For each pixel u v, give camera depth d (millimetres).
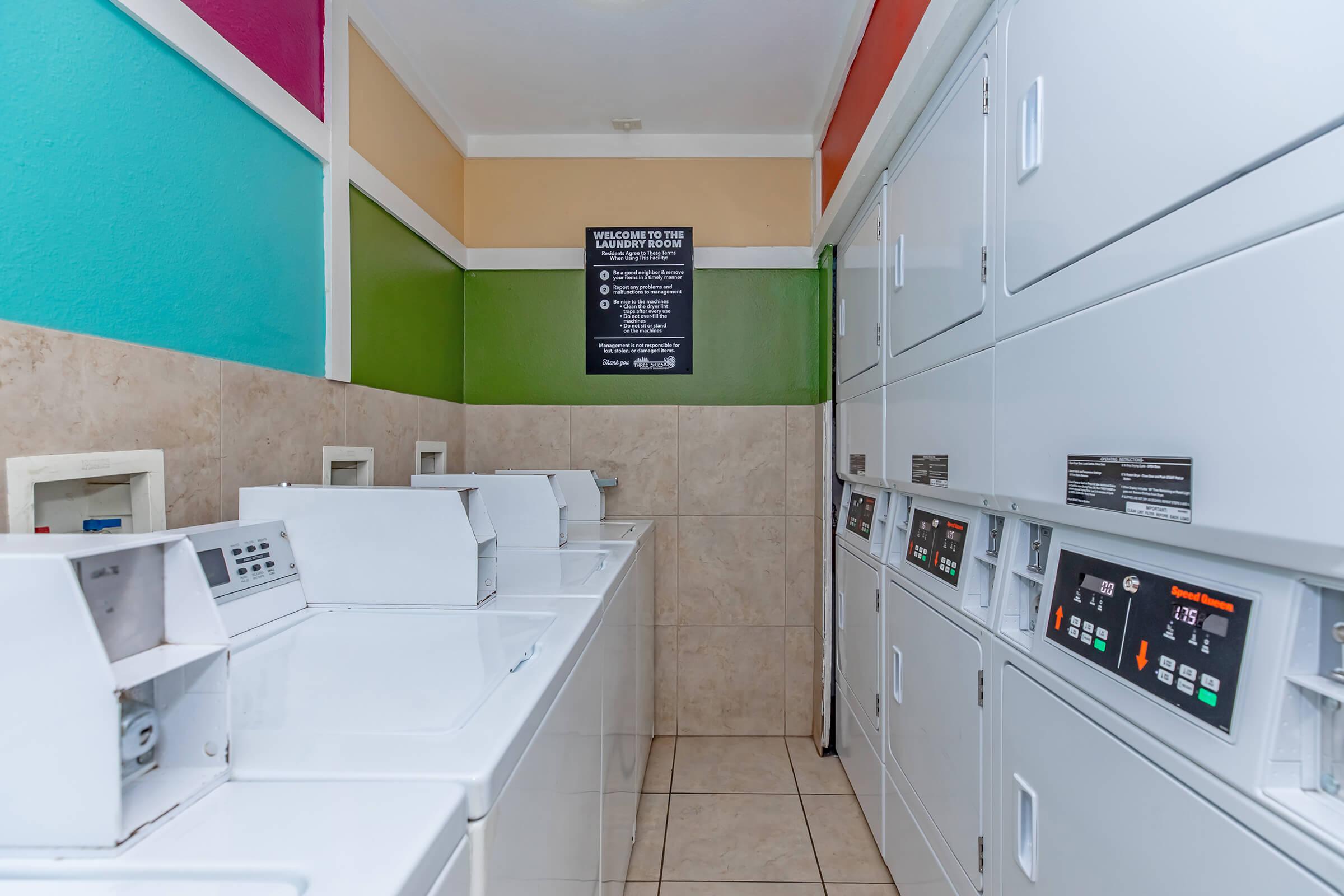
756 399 3125
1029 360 1126
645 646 2619
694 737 3137
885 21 1870
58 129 1096
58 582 563
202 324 1427
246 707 857
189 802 626
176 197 1349
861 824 2385
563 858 1068
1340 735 623
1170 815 771
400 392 2422
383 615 1352
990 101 1289
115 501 1244
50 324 1086
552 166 3152
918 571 1747
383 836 580
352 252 2078
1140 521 839
